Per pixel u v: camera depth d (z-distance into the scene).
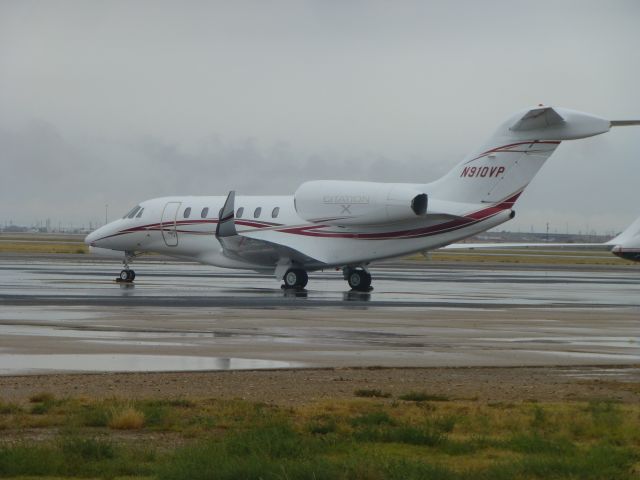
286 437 18.55
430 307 56.69
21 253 161.25
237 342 36.59
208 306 54.03
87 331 39.88
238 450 17.11
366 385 26.72
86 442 17.45
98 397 23.78
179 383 26.44
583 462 16.73
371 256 71.38
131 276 82.12
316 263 73.56
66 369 28.84
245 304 55.97
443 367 30.78
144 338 37.50
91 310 50.28
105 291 67.31
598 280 102.00
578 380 28.17
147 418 20.56
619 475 16.00
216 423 20.36
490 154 67.31
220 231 73.75
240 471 15.49
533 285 88.69
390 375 28.80
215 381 26.91
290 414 21.75
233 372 28.72
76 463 16.44
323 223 72.50
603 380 28.20
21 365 29.58
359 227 71.25
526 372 29.91
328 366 30.47
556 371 30.20
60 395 24.06
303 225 74.19
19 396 23.78
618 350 36.00
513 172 66.69
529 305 60.44
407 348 35.75
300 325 43.84
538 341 38.97
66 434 18.88
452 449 18.06
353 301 60.41
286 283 74.25
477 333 41.84
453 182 68.56
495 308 57.09
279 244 72.31
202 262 81.44
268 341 37.16
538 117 64.75
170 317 46.66
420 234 69.94
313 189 72.88
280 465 15.80
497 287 83.50
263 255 74.56
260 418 20.89
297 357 32.50
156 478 15.72
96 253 86.00
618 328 45.38
